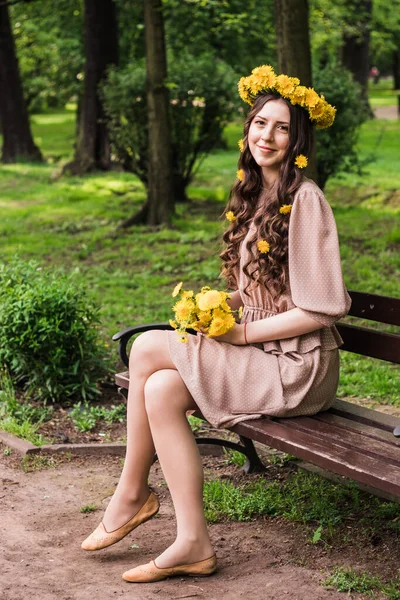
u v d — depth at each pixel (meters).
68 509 4.07
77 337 5.79
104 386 6.02
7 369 5.83
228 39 16.73
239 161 3.83
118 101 12.23
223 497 4.04
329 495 4.06
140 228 11.60
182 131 12.67
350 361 6.51
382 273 8.92
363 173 12.42
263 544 3.63
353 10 20.70
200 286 9.09
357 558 3.47
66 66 21.34
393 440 3.44
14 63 20.92
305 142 3.66
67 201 14.41
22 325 5.70
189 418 5.25
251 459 4.43
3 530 3.82
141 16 18.88
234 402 3.53
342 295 3.47
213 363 3.51
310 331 3.53
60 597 3.19
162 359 3.48
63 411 5.55
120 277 9.59
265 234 3.59
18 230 12.30
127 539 3.74
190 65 12.60
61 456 4.76
